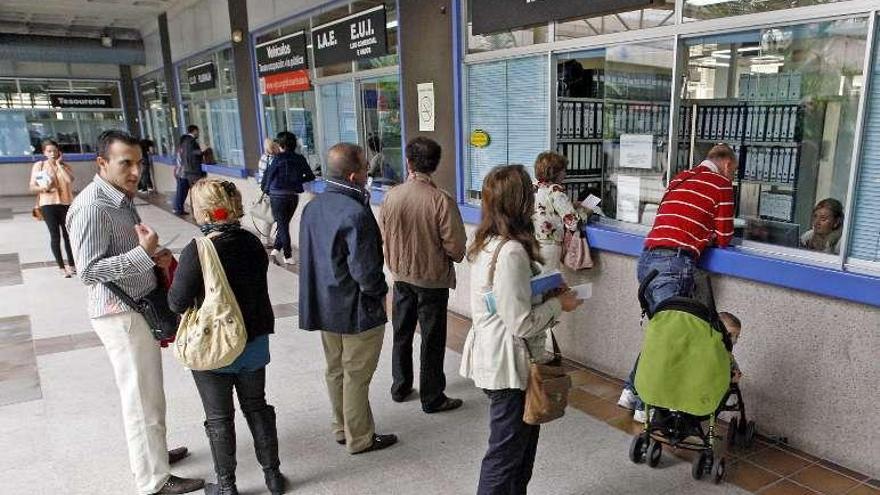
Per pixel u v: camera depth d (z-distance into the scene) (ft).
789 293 9.04
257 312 7.72
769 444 9.53
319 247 8.54
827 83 9.01
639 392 8.13
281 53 24.11
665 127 11.10
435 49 15.84
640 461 9.07
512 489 7.25
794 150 9.72
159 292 7.95
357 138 20.74
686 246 9.46
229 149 32.19
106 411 11.09
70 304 17.95
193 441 9.99
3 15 39.83
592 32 12.01
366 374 9.16
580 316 12.68
